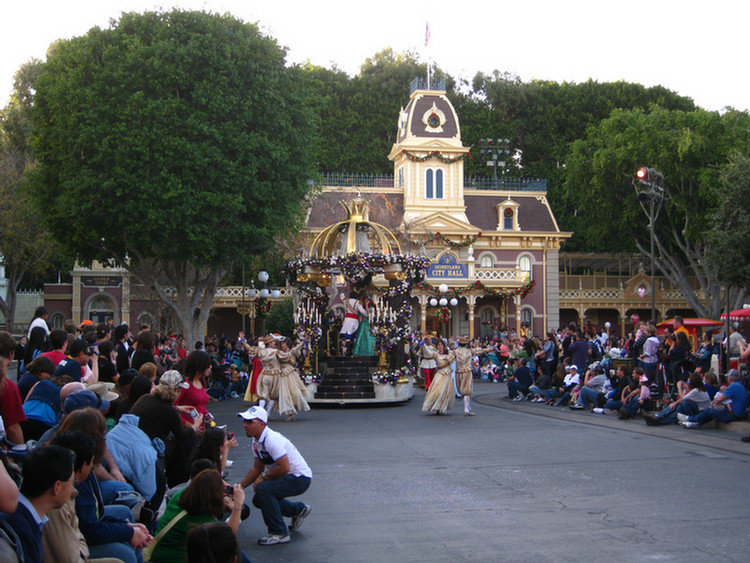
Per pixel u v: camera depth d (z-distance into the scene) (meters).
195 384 10.38
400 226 47.12
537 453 13.18
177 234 28.12
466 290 47.50
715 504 9.30
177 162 26.89
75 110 27.36
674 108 68.19
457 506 9.48
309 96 31.98
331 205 50.00
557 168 63.59
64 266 51.00
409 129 51.31
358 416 19.56
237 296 47.38
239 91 28.34
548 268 52.88
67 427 6.14
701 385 15.87
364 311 25.00
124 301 47.16
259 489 8.12
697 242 44.66
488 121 65.06
